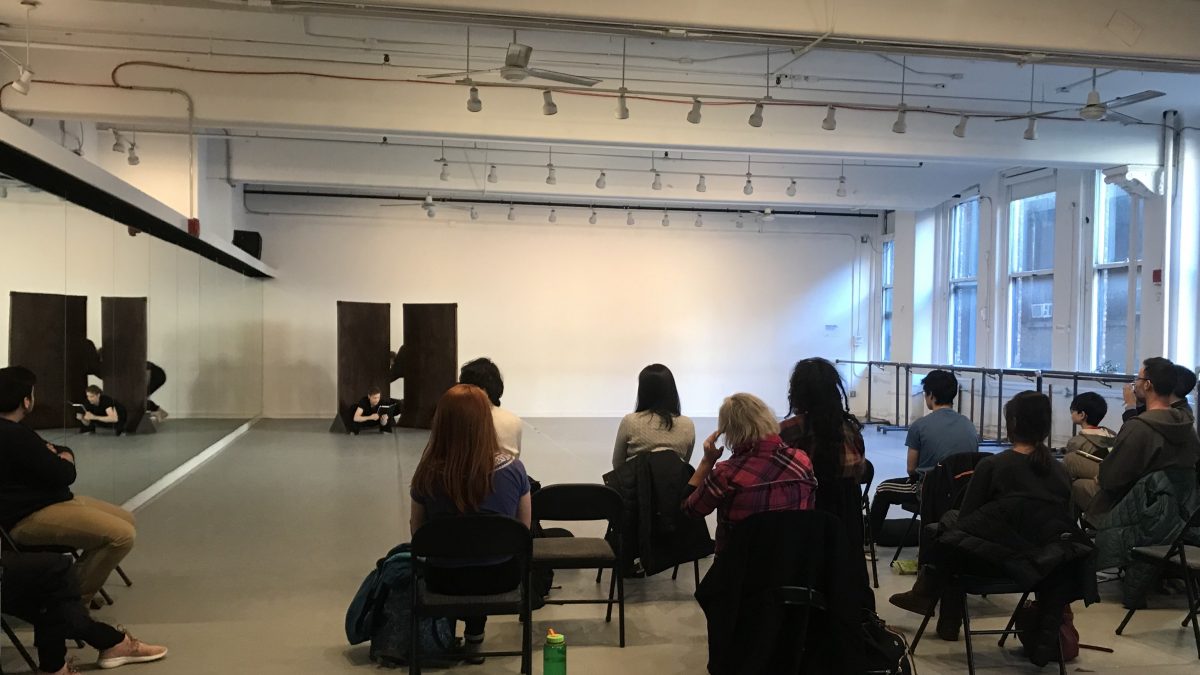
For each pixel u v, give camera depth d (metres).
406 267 12.30
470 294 12.48
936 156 7.82
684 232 13.07
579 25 4.61
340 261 12.14
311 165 9.55
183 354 7.30
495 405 3.67
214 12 5.76
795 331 13.41
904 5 4.76
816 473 3.03
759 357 13.30
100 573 3.33
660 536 3.66
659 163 10.37
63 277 4.60
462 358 12.47
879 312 13.38
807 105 6.76
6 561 2.72
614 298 12.89
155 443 6.41
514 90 7.11
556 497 3.31
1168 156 7.73
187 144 8.98
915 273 11.91
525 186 10.08
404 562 3.03
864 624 2.64
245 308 10.59
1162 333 7.70
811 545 2.52
